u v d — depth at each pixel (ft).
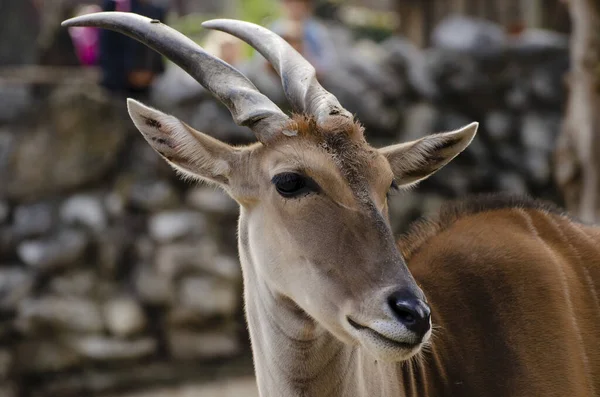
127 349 43.32
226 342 44.75
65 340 42.88
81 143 44.80
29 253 43.27
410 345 14.48
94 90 45.60
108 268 43.91
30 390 42.70
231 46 46.55
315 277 15.51
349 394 16.99
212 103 46.65
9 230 43.68
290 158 15.84
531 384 18.20
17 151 44.34
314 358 16.81
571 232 20.40
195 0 95.35
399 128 51.93
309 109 16.81
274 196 16.08
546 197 54.34
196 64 17.51
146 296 43.80
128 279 44.16
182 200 45.78
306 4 47.47
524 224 20.13
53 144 44.57
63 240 43.57
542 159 53.98
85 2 66.44
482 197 21.06
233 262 45.29
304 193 15.71
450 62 53.78
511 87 54.60
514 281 18.92
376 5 104.63
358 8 102.27
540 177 53.93
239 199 17.08
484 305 18.75
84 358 42.98
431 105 53.01
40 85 45.50
